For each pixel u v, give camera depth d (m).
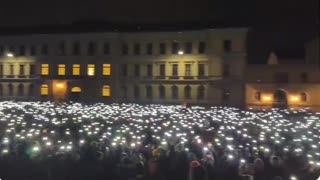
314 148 31.62
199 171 20.41
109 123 48.03
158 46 98.62
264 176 22.16
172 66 97.88
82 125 45.19
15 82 106.12
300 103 88.88
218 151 26.62
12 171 23.69
